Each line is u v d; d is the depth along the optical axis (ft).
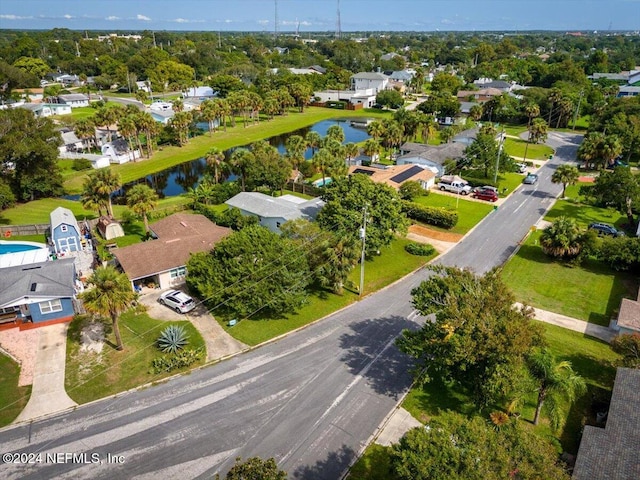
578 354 122.52
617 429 81.35
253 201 209.67
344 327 135.64
